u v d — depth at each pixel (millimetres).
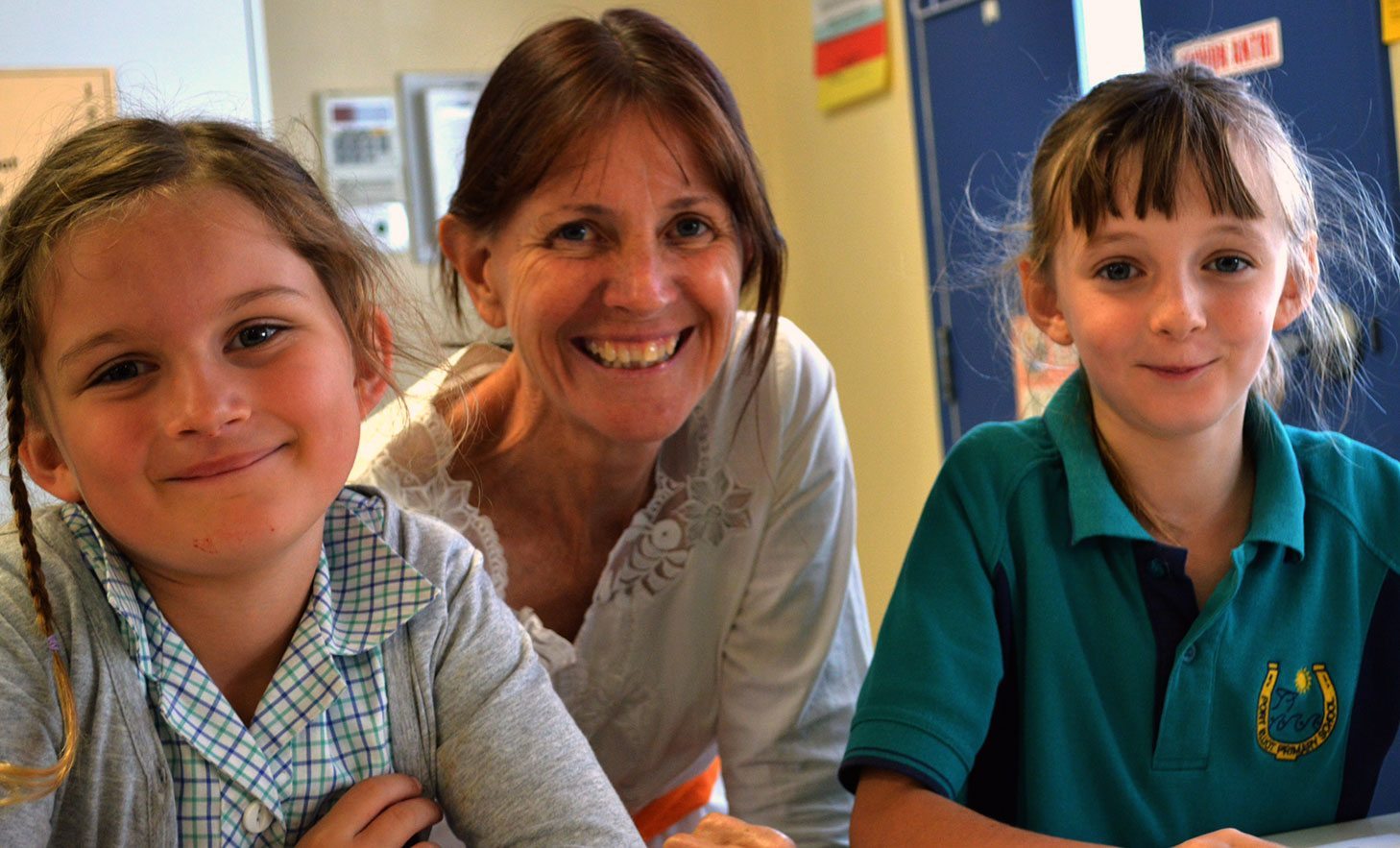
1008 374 2645
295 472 782
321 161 1231
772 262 1251
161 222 762
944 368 2857
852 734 1091
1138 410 1070
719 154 1154
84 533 839
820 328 3373
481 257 1252
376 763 895
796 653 1379
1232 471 1122
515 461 1300
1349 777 1130
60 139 891
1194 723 1082
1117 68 2342
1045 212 1154
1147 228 1046
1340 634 1118
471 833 918
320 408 792
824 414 1391
